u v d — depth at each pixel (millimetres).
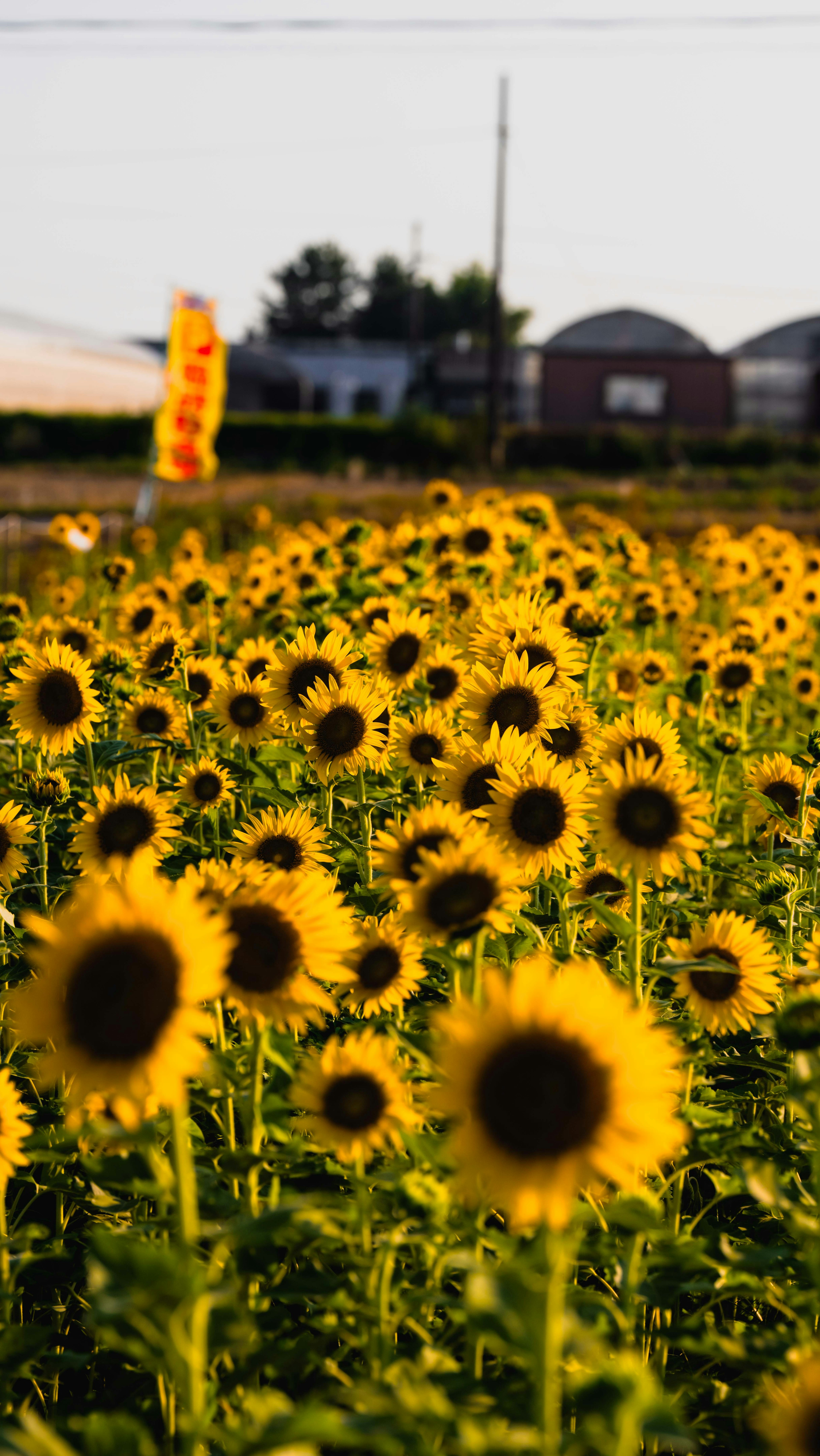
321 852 4047
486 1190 2256
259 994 2404
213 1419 2371
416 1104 2799
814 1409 1919
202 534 17969
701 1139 2578
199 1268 2027
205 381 17625
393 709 4805
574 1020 1741
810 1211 2504
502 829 3182
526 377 72000
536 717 3969
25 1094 3775
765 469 44125
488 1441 1769
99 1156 2906
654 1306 2654
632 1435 1743
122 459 49875
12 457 50219
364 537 7656
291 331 124188
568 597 6254
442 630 6035
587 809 3068
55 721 4695
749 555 10695
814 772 4332
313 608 6496
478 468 43812
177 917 1924
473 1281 1770
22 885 4051
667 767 2967
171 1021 1887
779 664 8641
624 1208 2328
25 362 57375
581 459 44188
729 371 56094
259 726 4941
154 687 5605
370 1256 2410
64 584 13000
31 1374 2736
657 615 7562
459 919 2436
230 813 5004
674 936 4254
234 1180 2488
